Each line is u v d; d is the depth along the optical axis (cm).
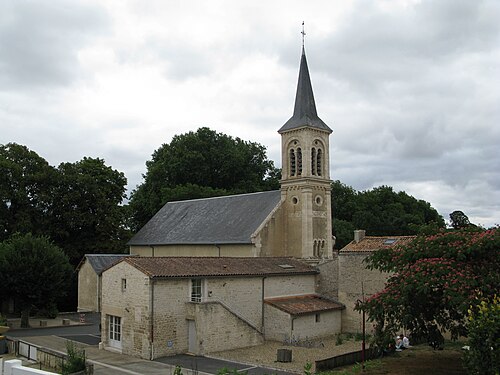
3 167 4728
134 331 2889
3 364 1305
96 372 2473
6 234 4731
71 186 5038
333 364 2427
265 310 3419
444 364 2389
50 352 2508
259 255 4156
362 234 4009
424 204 9550
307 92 4612
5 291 3791
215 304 2967
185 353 2927
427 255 2198
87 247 5144
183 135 7256
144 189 6981
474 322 1547
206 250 4522
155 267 2959
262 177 7494
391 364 2398
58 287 3934
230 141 7369
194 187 6303
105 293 3139
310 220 4303
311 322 3428
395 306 2072
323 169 4522
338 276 3734
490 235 2088
